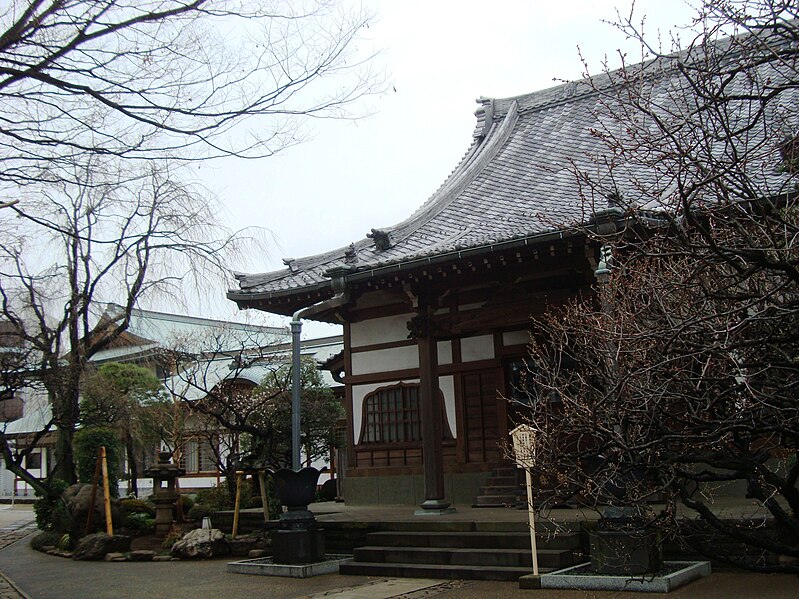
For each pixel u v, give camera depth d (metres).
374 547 11.29
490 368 14.55
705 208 5.13
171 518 15.95
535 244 11.71
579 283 13.10
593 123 17.44
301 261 15.95
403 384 15.33
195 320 29.66
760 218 5.06
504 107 20.83
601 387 7.40
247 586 10.17
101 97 6.96
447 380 15.00
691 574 8.56
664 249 5.68
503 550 10.00
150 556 13.55
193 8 6.98
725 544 8.97
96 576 11.80
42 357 18.08
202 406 16.80
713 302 5.34
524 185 16.17
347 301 13.62
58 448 20.00
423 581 9.92
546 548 9.95
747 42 5.77
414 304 13.64
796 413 5.20
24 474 17.20
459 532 11.04
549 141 18.12
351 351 16.08
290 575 10.80
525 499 13.02
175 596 9.66
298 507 11.54
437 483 13.05
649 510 7.05
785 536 8.46
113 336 19.02
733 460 5.62
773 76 13.98
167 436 24.23
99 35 6.77
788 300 5.06
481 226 14.40
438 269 12.82
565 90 20.12
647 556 8.30
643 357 5.40
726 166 5.28
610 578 8.26
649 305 5.50
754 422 5.09
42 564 13.75
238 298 14.94
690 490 11.97
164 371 21.75
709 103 5.02
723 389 5.43
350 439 15.86
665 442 5.48
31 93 7.18
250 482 18.88
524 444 8.44
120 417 19.78
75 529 15.61
